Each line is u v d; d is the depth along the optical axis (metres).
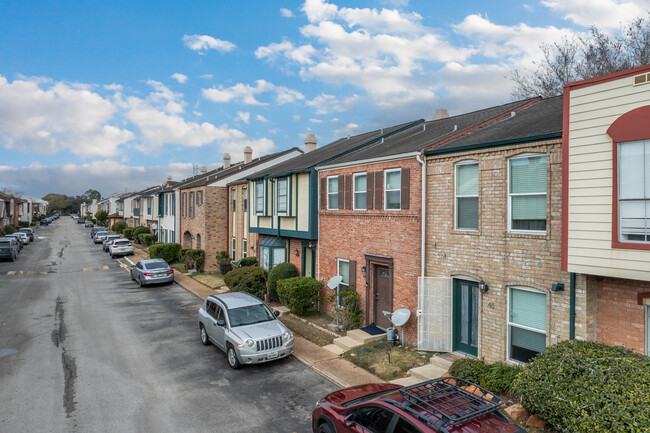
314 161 19.30
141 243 47.94
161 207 42.25
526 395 7.11
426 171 12.27
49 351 12.91
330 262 16.67
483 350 10.56
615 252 7.55
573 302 8.57
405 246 12.81
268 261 20.86
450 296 11.53
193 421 8.51
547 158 9.20
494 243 10.30
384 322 14.07
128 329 15.45
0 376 10.90
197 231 31.03
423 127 18.33
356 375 10.62
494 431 5.14
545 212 9.34
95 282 25.66
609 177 7.63
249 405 9.22
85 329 15.43
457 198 11.47
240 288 19.05
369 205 14.38
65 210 174.62
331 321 15.76
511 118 12.89
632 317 7.96
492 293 10.34
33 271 29.75
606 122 7.66
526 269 9.58
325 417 7.08
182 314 17.75
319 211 17.28
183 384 10.39
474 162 10.95
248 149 37.50
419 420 5.47
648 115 7.09
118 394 9.81
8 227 57.44
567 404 6.43
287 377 10.83
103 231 54.19
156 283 24.00
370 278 14.48
